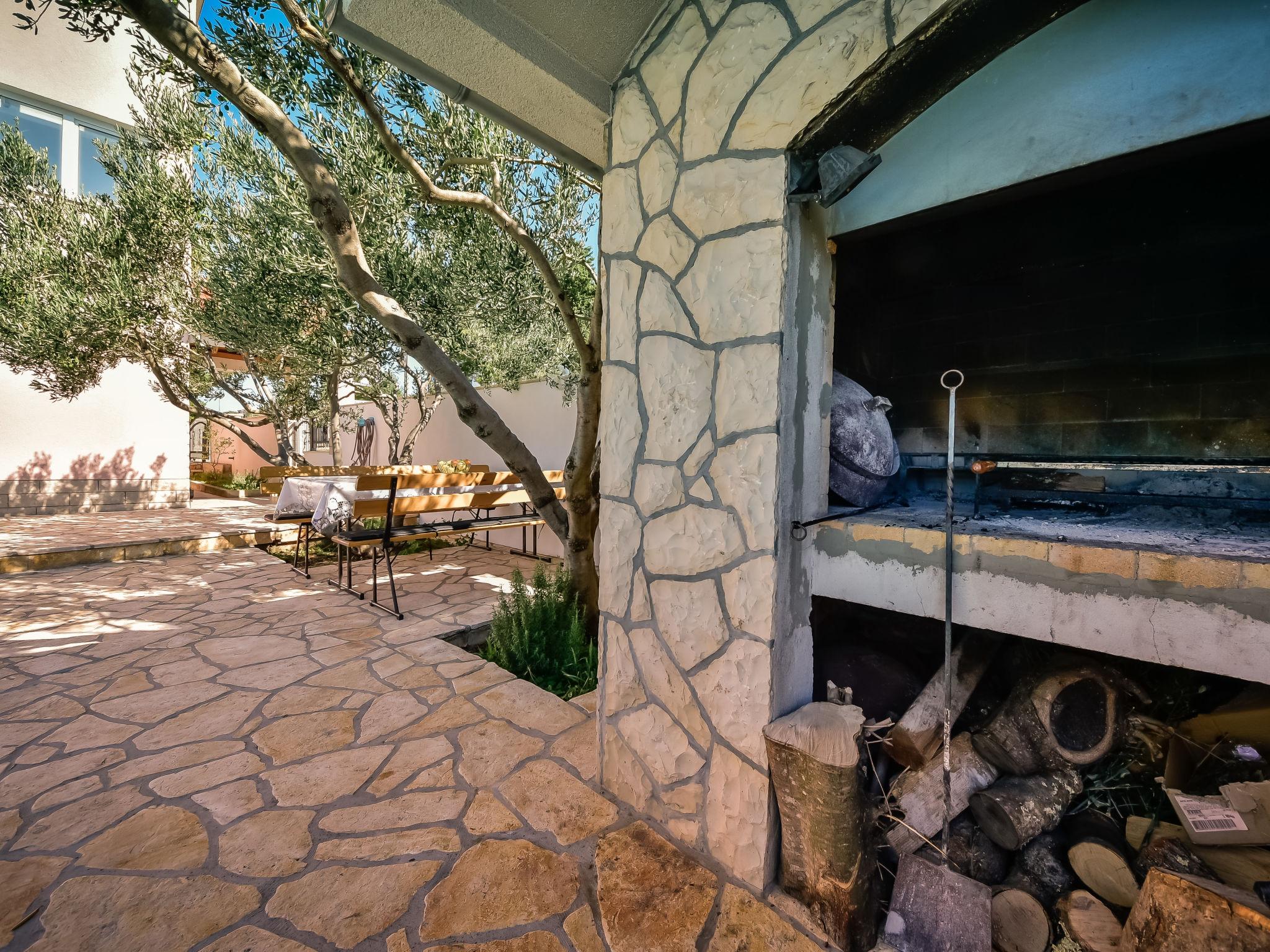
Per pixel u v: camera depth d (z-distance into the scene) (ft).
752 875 5.31
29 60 25.17
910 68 4.44
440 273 17.02
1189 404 7.11
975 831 5.41
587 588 12.46
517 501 17.16
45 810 6.27
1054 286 8.08
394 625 12.67
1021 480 8.07
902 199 5.46
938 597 5.08
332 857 5.62
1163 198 6.92
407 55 6.12
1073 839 4.95
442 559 20.18
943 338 9.13
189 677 9.87
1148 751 5.18
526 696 9.18
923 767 5.69
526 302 17.48
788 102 4.82
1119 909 4.52
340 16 5.62
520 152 12.85
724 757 5.52
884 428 6.77
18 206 21.04
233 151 16.72
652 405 6.09
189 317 21.90
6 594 15.35
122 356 23.07
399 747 7.66
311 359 20.22
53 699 9.02
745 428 5.24
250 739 7.82
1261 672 3.59
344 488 15.79
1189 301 7.06
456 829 6.06
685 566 5.80
